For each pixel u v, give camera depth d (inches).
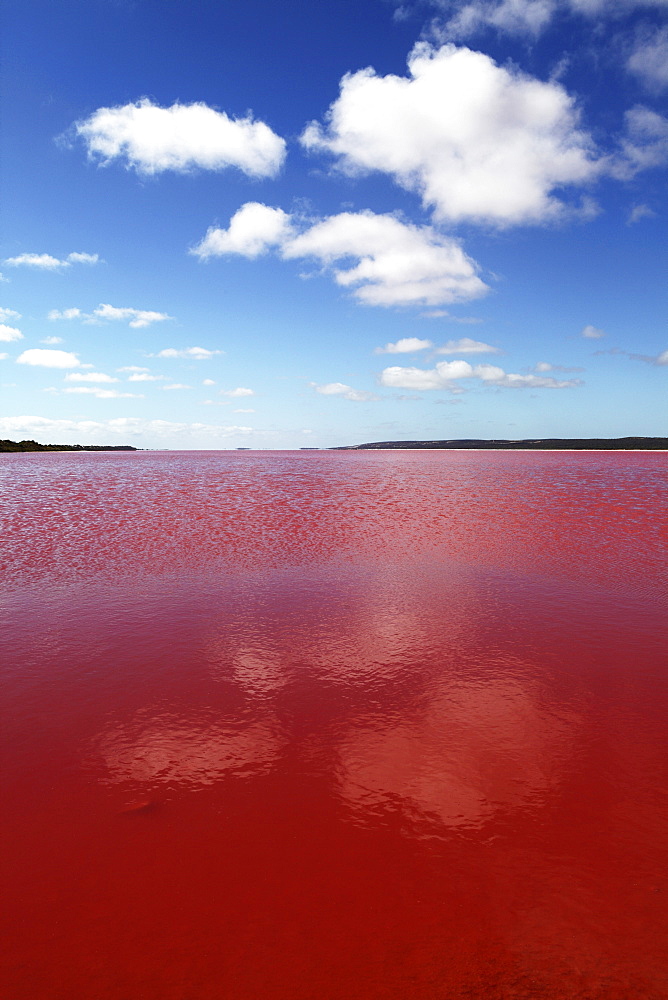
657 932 108.7
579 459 2256.4
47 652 251.9
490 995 95.7
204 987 97.7
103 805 146.9
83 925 110.7
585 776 158.4
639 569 396.8
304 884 120.6
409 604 320.5
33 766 164.4
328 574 390.0
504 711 196.2
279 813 143.6
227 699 206.7
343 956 103.8
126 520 617.0
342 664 238.1
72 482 1102.4
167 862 127.0
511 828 137.7
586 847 131.0
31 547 475.5
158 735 181.6
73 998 95.7
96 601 328.5
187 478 1218.0
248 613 305.7
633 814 142.3
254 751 172.2
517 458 2422.5
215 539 512.4
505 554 449.1
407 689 213.9
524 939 107.4
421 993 96.2
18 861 127.3
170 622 291.1
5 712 197.2
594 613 301.4
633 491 893.8
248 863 126.5
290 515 658.2
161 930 109.5
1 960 103.2
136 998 95.7
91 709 199.2
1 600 330.3
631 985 97.8
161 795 151.3
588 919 111.6
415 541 502.9
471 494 881.5
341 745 175.5
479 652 249.4
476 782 156.2
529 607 313.1
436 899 116.8
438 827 138.3
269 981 99.0
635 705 199.5
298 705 201.9
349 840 133.8
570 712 195.0
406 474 1364.4
